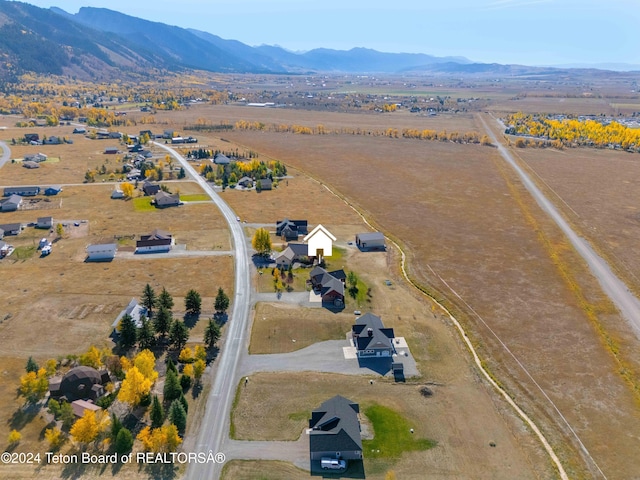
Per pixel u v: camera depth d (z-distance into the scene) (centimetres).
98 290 9162
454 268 10681
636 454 5719
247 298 9069
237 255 10956
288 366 7162
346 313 8644
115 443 5575
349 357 7419
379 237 11731
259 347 7588
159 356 7294
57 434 5538
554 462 5569
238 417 6116
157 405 5834
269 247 10869
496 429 6047
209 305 8762
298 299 9100
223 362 7200
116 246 11050
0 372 6738
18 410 6072
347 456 5509
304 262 10644
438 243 12106
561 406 6519
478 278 10225
